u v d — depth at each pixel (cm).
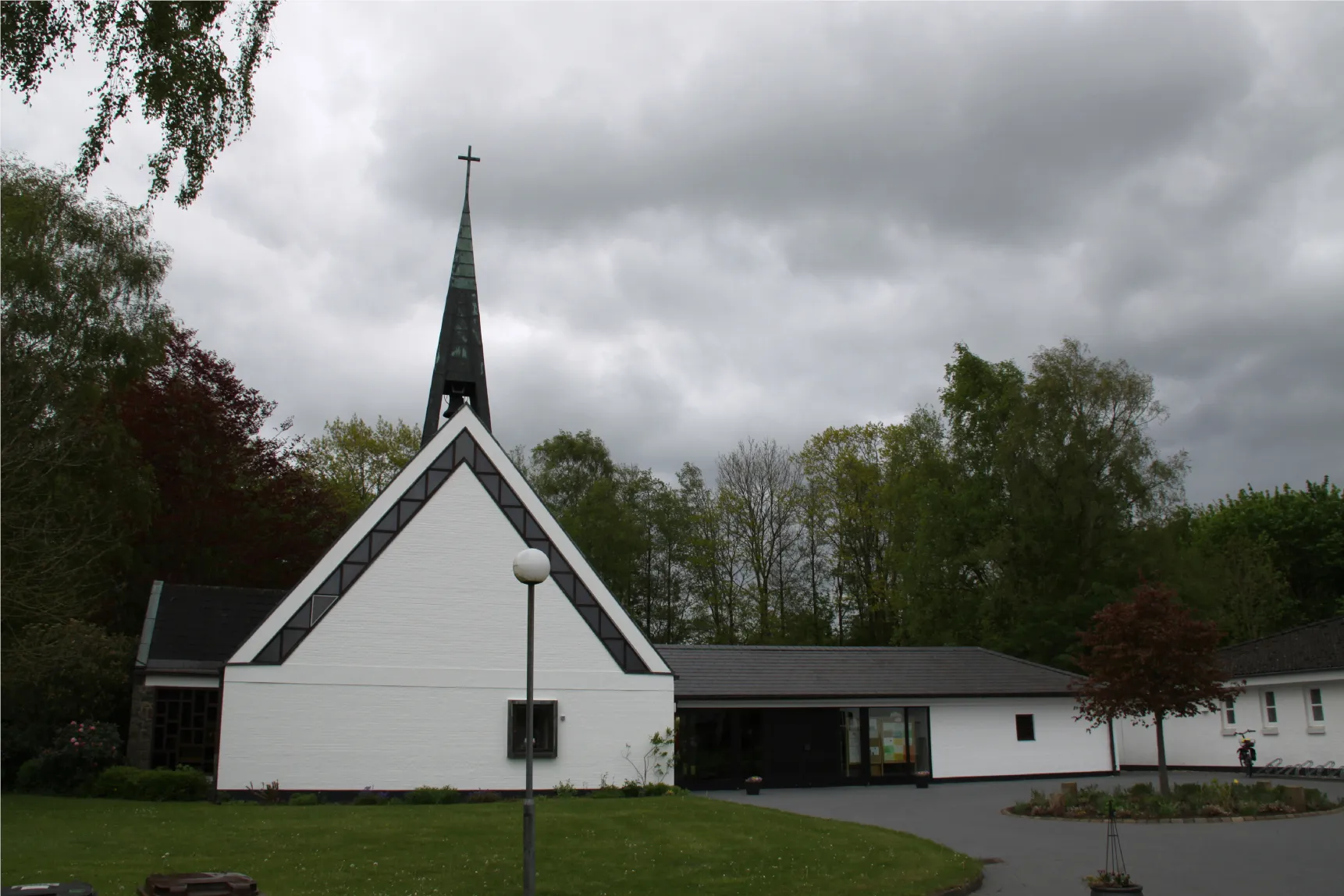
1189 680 2241
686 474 5991
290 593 2466
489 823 1798
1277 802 2219
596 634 2655
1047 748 3306
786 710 3070
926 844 1716
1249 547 5172
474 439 2673
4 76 1227
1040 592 4450
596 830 1736
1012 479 4525
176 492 3797
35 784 2377
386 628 2508
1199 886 1415
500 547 2625
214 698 2727
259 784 2361
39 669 2553
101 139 1295
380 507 2569
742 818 1923
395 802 2356
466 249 3253
